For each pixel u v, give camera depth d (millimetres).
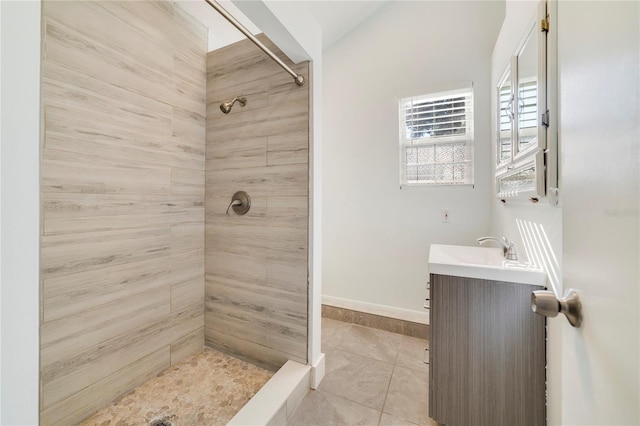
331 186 2725
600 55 469
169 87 1692
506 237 1774
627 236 389
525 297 1169
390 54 2473
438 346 1291
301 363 1625
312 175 1575
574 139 575
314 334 1620
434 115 2350
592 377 486
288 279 1655
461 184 2252
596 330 473
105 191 1393
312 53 1547
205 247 1953
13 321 438
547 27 1045
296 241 1626
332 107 2709
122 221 1471
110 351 1429
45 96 1171
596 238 480
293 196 1628
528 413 1161
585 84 526
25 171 454
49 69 1177
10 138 437
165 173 1684
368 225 2582
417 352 1990
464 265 1250
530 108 1229
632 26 377
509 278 1184
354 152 2623
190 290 1862
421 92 2355
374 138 2545
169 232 1718
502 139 1741
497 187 1910
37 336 466
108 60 1385
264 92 1706
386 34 2486
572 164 587
